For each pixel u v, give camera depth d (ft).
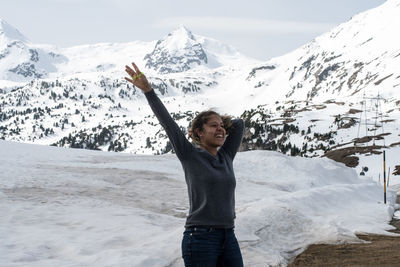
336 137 572.92
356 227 34.81
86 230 32.99
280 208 30.09
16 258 23.04
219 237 10.79
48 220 37.35
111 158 116.47
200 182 10.71
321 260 23.35
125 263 20.39
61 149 143.64
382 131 536.01
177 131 10.76
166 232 30.45
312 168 104.42
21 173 72.90
